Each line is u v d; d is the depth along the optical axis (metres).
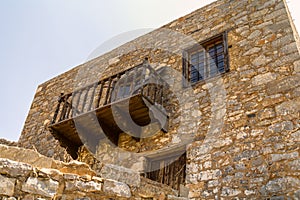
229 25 6.18
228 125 4.78
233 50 5.68
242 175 4.14
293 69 4.63
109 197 2.81
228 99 5.09
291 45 4.91
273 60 4.96
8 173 2.34
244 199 3.94
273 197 3.72
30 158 2.62
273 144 4.14
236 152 4.41
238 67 5.35
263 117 4.47
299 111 4.19
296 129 4.06
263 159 4.09
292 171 3.77
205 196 4.30
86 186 2.71
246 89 4.96
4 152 2.49
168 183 4.95
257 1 6.04
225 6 6.61
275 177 3.85
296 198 3.55
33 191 2.42
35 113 8.74
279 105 4.43
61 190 2.60
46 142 7.53
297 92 4.37
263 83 4.82
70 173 2.77
